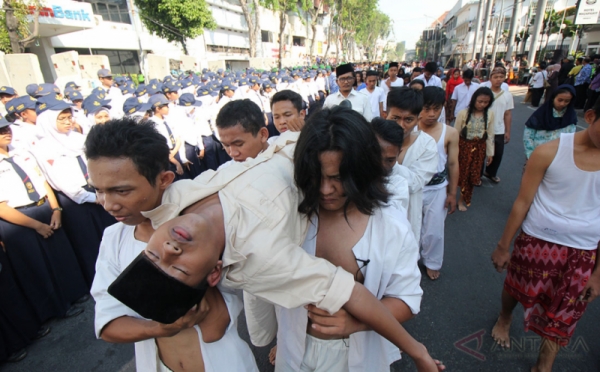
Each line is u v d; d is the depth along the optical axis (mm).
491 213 4359
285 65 30672
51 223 2691
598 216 1693
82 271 3078
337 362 1326
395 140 1729
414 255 1188
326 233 1203
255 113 2121
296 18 41656
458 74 8273
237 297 1259
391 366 2223
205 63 22922
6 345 2395
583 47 24219
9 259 2418
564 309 1815
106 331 1109
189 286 775
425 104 2707
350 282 940
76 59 12531
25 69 9367
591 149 1598
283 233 923
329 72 20516
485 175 5562
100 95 4605
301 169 1002
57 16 13438
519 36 25766
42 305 2641
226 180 1018
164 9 17578
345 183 991
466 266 3268
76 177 2846
